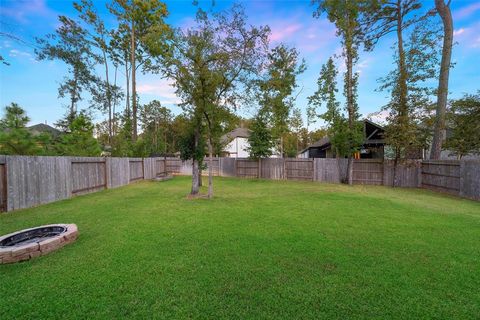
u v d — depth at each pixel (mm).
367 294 2256
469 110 11055
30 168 6211
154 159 16031
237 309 2035
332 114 12594
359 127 12242
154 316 1943
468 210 5984
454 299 2197
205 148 8352
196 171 8109
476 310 2047
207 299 2170
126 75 19109
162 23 6961
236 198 7625
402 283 2455
